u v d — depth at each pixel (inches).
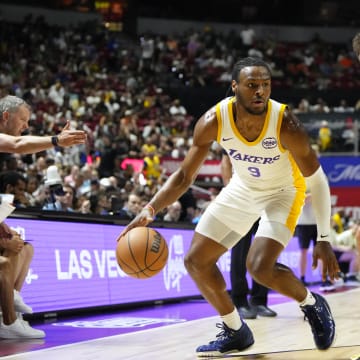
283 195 140.1
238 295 215.5
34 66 668.1
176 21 897.5
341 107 748.0
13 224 194.7
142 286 249.1
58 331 181.5
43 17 751.7
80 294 219.3
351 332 175.8
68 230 217.8
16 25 732.0
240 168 136.6
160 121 643.5
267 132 128.3
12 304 168.7
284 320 208.2
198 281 139.3
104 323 199.2
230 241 138.9
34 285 201.9
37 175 323.3
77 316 217.0
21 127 157.9
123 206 297.6
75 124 498.9
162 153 524.7
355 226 393.4
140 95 696.4
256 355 140.9
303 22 951.0
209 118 132.2
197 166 138.3
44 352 146.5
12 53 676.1
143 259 130.7
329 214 132.6
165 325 193.3
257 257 133.5
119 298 236.2
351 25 951.0
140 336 169.9
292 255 348.2
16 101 156.3
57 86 609.6
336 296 291.4
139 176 358.6
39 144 133.3
